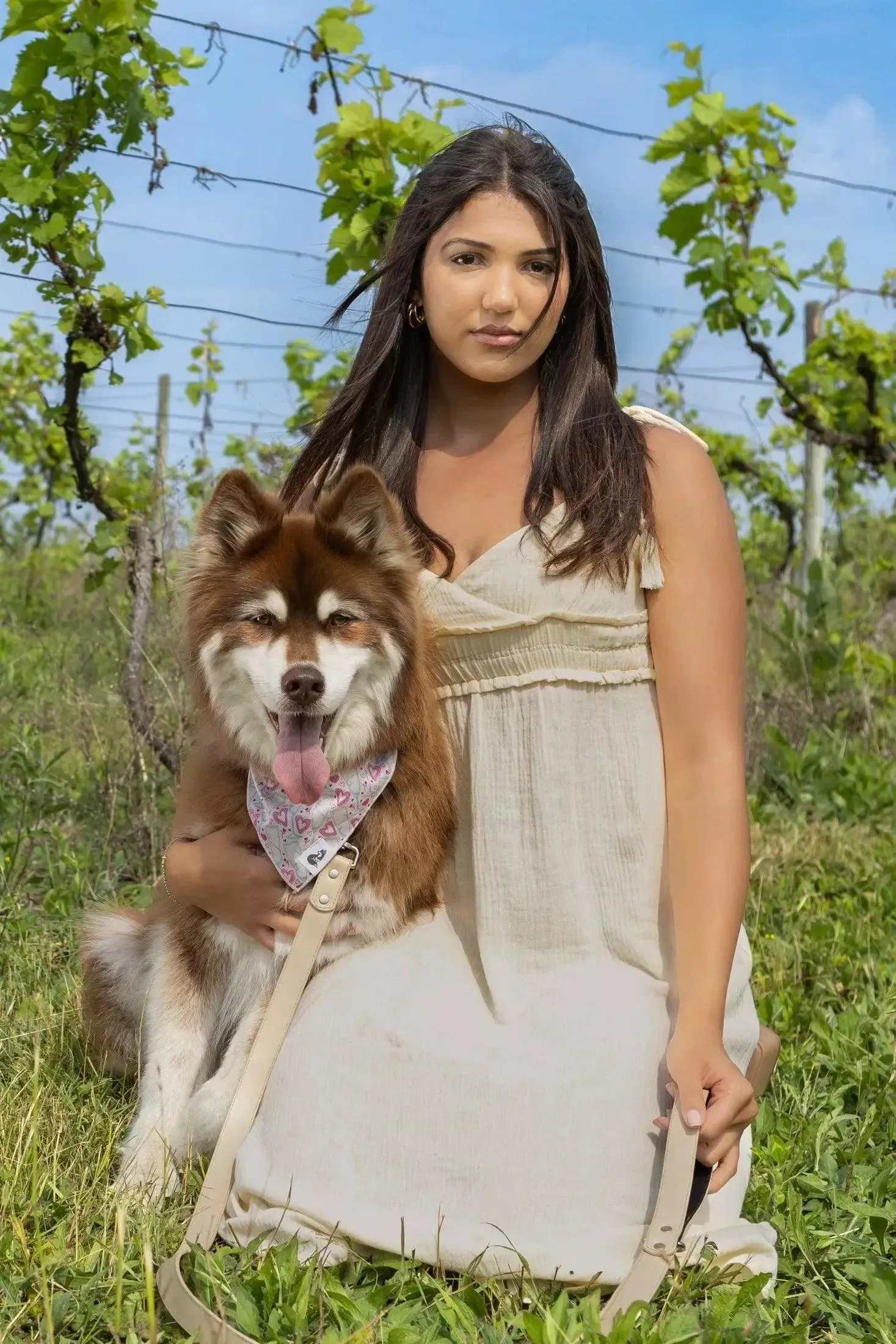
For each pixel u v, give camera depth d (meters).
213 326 10.06
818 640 8.16
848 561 10.75
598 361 3.17
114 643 6.61
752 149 7.38
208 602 3.37
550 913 2.91
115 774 5.75
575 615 2.90
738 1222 2.76
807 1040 3.81
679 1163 2.49
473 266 3.00
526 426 3.19
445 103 6.19
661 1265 2.42
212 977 3.38
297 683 3.02
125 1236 2.69
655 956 2.91
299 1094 2.75
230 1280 2.46
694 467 3.03
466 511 3.21
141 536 5.95
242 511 3.38
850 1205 2.89
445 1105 2.70
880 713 8.06
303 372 9.81
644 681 2.97
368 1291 2.47
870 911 5.00
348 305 3.68
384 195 5.81
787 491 11.79
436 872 3.19
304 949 3.03
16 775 5.83
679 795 2.90
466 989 2.96
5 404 12.70
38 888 5.18
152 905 3.79
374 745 3.15
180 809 3.46
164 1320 2.44
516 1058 2.74
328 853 3.06
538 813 2.92
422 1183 2.66
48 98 5.53
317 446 3.55
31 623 10.37
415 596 3.18
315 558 3.24
